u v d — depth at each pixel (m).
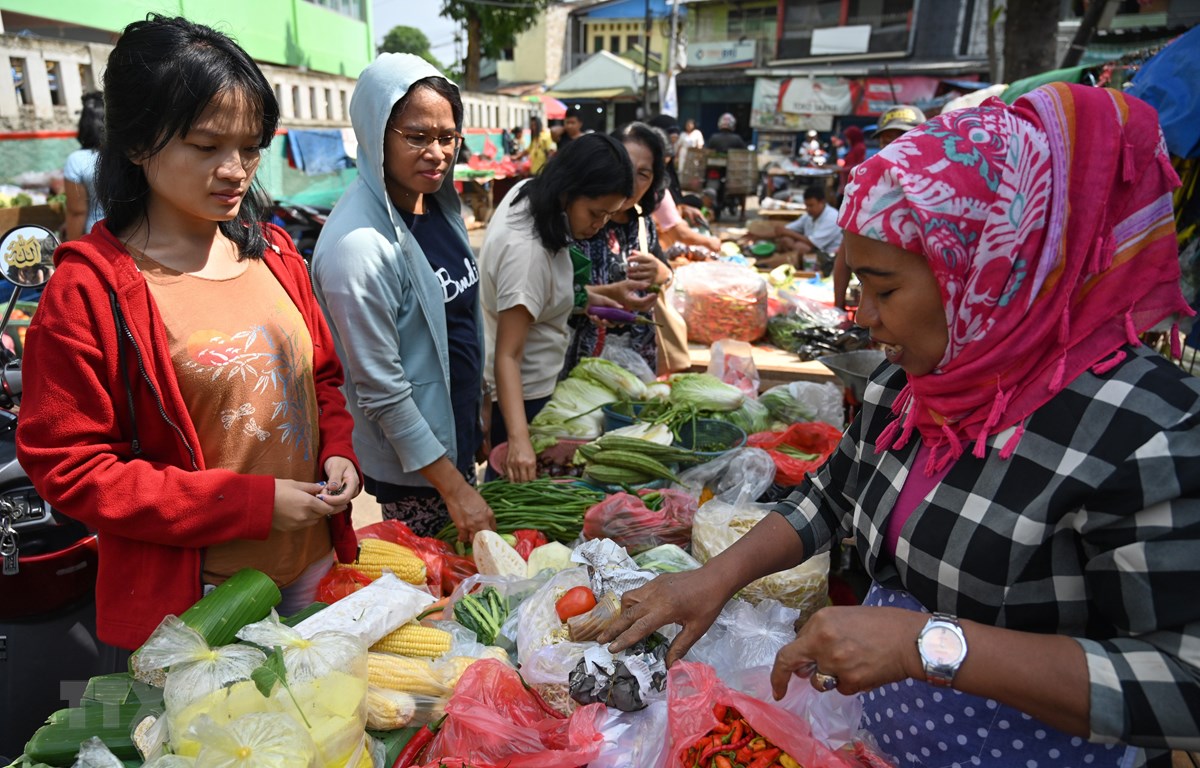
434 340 2.34
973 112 1.08
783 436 3.01
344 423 1.88
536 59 38.34
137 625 1.59
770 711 1.35
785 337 4.24
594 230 2.86
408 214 2.39
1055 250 1.02
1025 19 5.44
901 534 1.23
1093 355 1.05
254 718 1.16
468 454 2.70
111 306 1.44
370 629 1.55
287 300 1.78
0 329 2.19
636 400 3.04
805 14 24.44
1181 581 0.95
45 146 6.39
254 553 1.72
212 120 1.41
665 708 1.41
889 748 1.38
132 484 1.46
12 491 2.01
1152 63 2.83
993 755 1.24
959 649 1.04
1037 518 1.06
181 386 1.54
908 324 1.13
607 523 2.27
